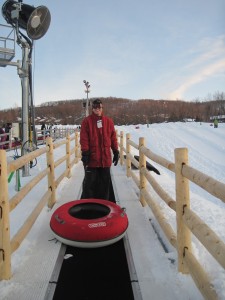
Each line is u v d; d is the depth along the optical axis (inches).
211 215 177.2
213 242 77.3
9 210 106.0
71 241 127.6
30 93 311.0
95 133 179.5
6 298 96.4
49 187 184.7
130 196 212.4
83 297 98.3
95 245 127.3
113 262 120.3
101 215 149.8
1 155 99.4
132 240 138.6
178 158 103.7
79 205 150.9
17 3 278.7
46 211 177.0
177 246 108.7
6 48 284.4
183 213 104.3
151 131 1326.3
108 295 99.2
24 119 304.5
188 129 1352.1
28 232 135.1
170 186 246.5
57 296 99.0
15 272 111.1
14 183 284.5
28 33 284.2
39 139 732.7
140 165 192.2
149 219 165.3
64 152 534.9
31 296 97.5
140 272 111.2
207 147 959.6
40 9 282.8
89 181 180.9
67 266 117.5
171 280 105.1
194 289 99.0
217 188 75.3
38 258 121.6
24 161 126.7
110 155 183.9
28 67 302.4
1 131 577.6
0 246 104.2
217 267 113.9
